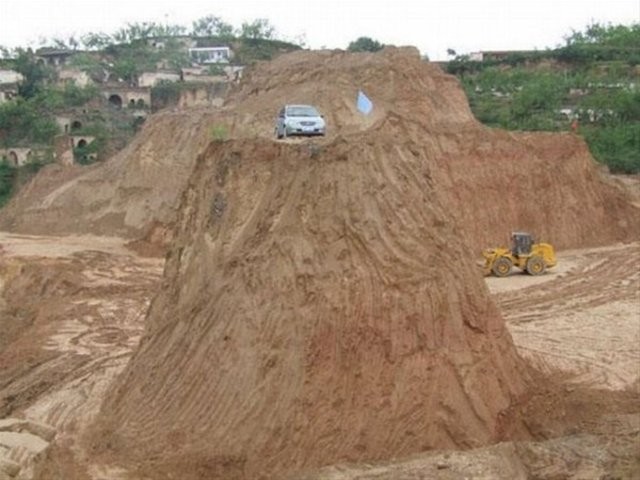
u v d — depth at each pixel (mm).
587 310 28703
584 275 34062
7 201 60844
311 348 16359
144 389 18359
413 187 18375
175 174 44031
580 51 86312
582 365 22594
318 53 49719
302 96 43531
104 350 25516
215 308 18062
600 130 64062
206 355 17641
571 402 19062
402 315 16891
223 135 40562
